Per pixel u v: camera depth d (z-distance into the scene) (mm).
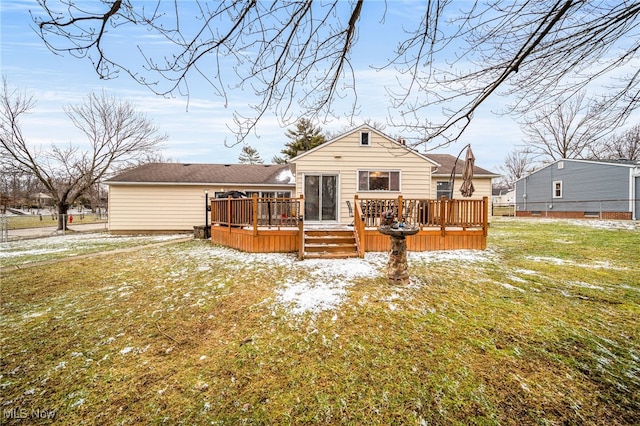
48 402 2336
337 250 7574
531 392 2373
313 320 3732
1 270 6531
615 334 3281
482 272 5789
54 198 17078
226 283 5281
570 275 5516
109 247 9750
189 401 2340
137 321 3807
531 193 22266
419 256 7309
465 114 3203
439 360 2828
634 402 2252
